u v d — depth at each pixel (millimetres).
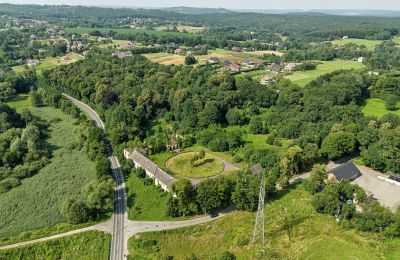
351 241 107000
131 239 115312
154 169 150500
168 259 106000
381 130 173125
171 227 120250
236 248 107750
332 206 118625
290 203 128750
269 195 132625
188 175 153750
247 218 121938
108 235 117000
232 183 129750
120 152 176000
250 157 164000
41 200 139000
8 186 148500
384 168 154125
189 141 188750
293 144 170250
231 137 180000
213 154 176125
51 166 167000
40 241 114562
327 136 169750
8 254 109750
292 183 145125
